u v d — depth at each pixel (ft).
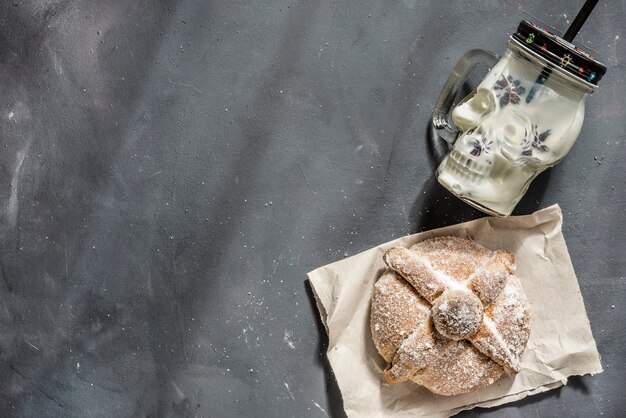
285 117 2.68
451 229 2.62
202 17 2.69
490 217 2.61
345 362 2.62
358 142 2.67
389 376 2.54
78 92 2.73
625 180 2.63
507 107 2.40
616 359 2.65
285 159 2.68
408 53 2.64
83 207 2.75
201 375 2.72
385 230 2.67
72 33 2.72
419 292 2.51
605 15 2.60
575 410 2.66
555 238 2.60
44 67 2.74
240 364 2.71
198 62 2.69
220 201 2.70
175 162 2.71
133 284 2.74
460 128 2.51
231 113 2.69
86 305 2.75
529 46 2.34
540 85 2.38
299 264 2.69
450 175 2.48
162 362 2.73
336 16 2.66
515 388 2.63
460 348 2.51
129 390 2.74
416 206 2.66
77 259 2.75
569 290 2.61
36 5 2.73
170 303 2.73
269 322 2.70
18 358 2.77
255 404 2.71
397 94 2.65
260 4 2.67
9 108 2.76
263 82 2.68
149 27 2.70
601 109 2.62
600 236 2.64
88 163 2.74
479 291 2.50
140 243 2.73
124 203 2.73
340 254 2.68
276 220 2.69
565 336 2.61
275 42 2.67
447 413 2.64
